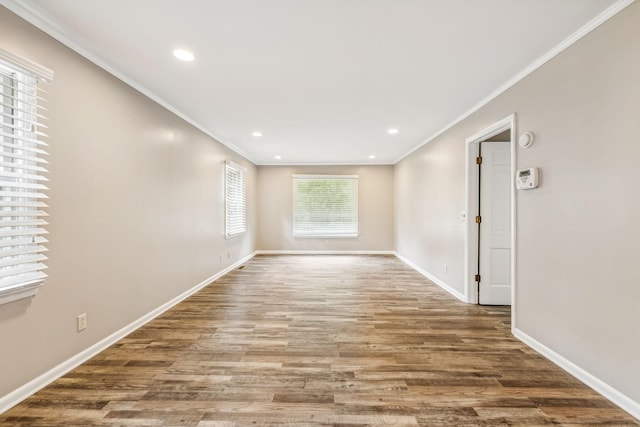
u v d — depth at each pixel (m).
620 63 1.81
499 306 3.70
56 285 2.07
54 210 2.05
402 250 6.97
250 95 3.22
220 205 5.19
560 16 1.92
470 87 3.01
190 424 1.66
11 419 1.68
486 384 2.05
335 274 5.43
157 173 3.28
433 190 4.96
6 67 1.74
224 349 2.53
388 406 1.82
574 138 2.13
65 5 1.81
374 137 5.05
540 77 2.46
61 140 2.09
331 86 2.99
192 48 2.30
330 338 2.76
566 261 2.20
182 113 3.77
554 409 1.80
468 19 1.95
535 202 2.52
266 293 4.22
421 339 2.75
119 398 1.87
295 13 1.89
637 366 1.72
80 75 2.25
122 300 2.74
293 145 5.68
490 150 3.70
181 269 3.84
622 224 1.80
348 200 7.72
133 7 1.82
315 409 1.79
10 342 1.79
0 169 1.79
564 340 2.23
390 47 2.28
